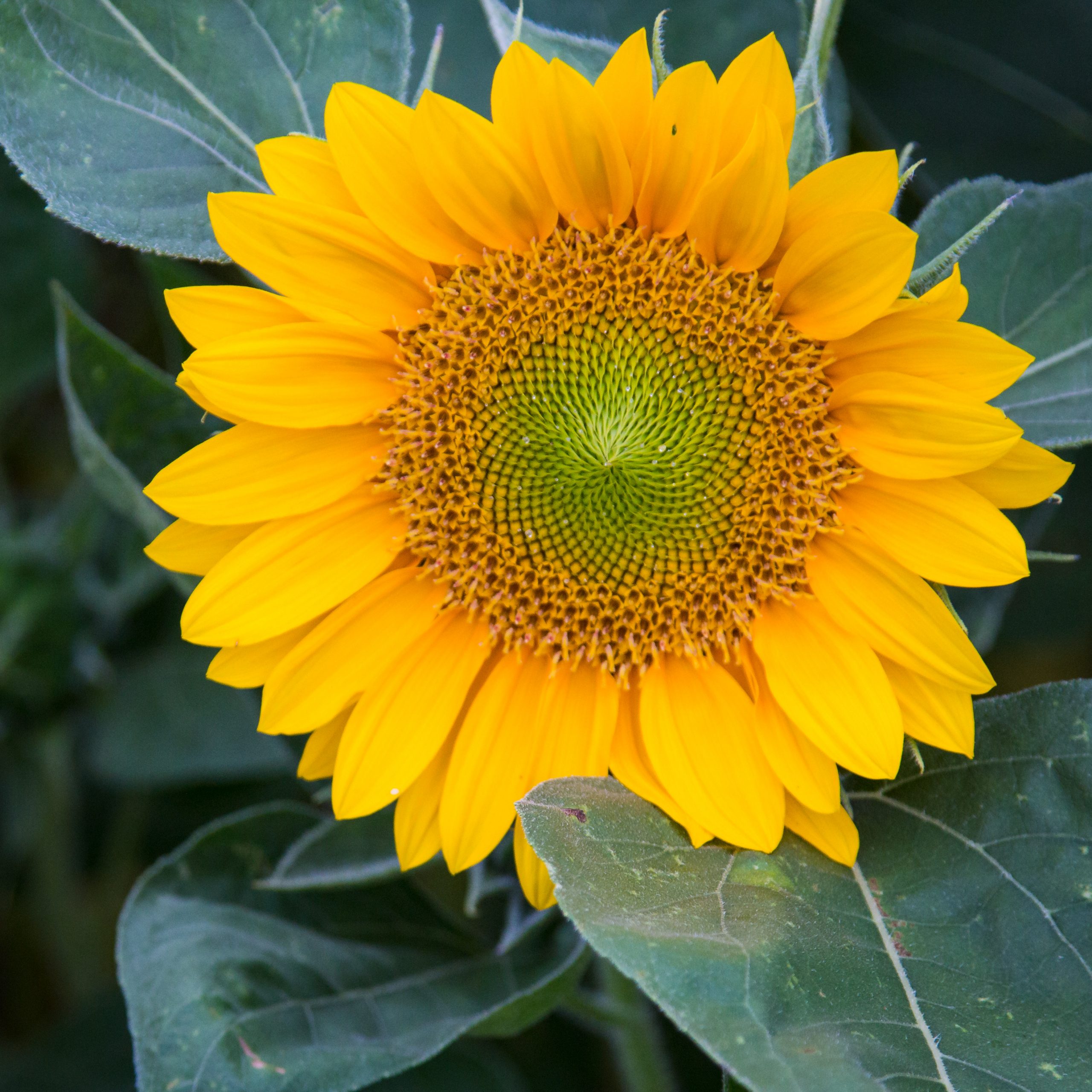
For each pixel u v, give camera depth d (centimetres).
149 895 75
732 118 69
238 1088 72
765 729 71
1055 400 74
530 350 72
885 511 71
